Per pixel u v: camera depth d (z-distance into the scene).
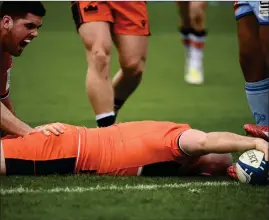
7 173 15.83
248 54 18.98
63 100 28.62
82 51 39.88
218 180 16.09
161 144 15.98
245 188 15.18
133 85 21.69
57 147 15.92
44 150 15.88
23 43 17.44
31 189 14.84
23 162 15.78
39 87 31.16
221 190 14.95
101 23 19.53
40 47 40.56
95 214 13.14
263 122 19.23
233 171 16.06
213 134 15.62
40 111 26.42
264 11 18.16
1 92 18.23
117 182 15.56
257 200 14.18
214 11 50.94
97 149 16.06
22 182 15.39
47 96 29.39
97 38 19.48
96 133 16.30
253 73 19.08
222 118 25.61
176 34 45.69
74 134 16.14
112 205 13.70
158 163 16.11
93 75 19.64
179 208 13.56
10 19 17.14
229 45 43.12
